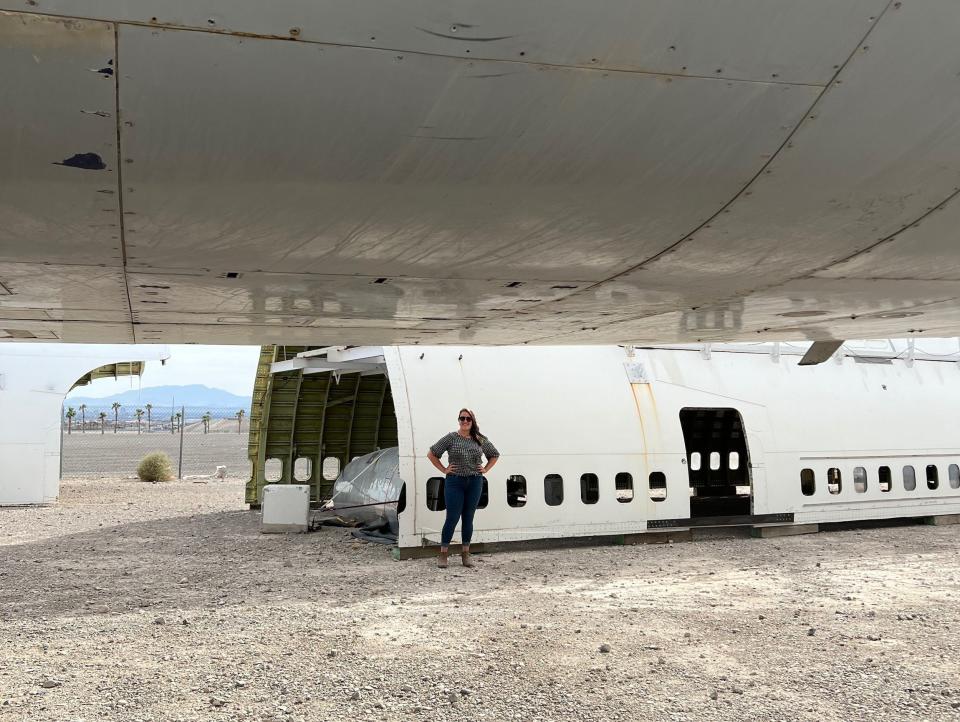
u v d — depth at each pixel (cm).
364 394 1477
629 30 201
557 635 605
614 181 242
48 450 1511
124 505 1508
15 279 306
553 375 1054
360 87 201
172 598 734
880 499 1177
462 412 881
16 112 191
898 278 346
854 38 209
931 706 458
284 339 465
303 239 262
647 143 229
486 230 265
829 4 202
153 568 883
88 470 2667
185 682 497
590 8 196
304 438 1457
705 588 773
